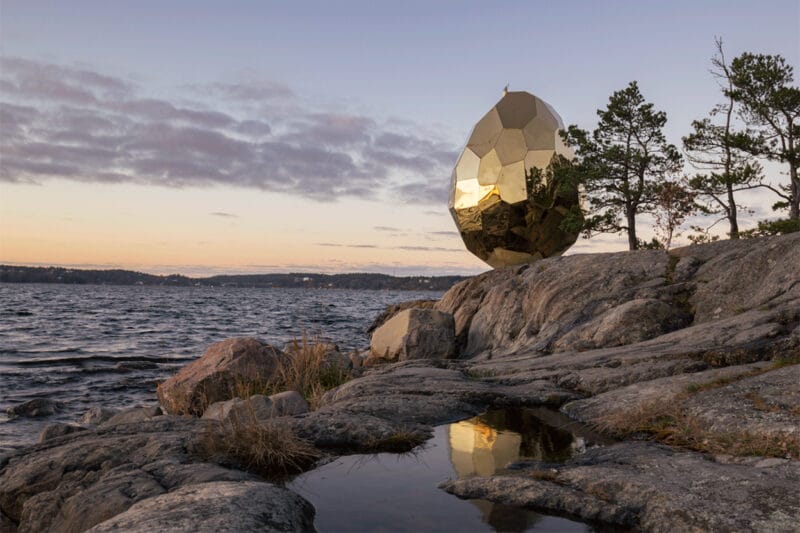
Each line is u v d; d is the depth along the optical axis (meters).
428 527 4.00
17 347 24.06
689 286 12.87
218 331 34.38
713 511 3.76
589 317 13.34
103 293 127.62
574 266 15.75
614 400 7.38
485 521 4.08
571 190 20.38
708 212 25.20
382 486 4.91
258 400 7.65
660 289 13.10
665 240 25.03
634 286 13.95
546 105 21.12
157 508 3.72
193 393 10.12
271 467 5.44
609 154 23.53
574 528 3.93
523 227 20.34
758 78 24.05
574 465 5.27
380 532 3.93
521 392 8.52
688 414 6.19
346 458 5.76
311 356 11.75
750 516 3.66
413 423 7.02
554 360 10.77
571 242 22.19
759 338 8.74
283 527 3.66
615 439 6.28
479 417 7.48
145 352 23.09
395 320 16.16
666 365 8.41
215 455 5.52
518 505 4.38
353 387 9.10
